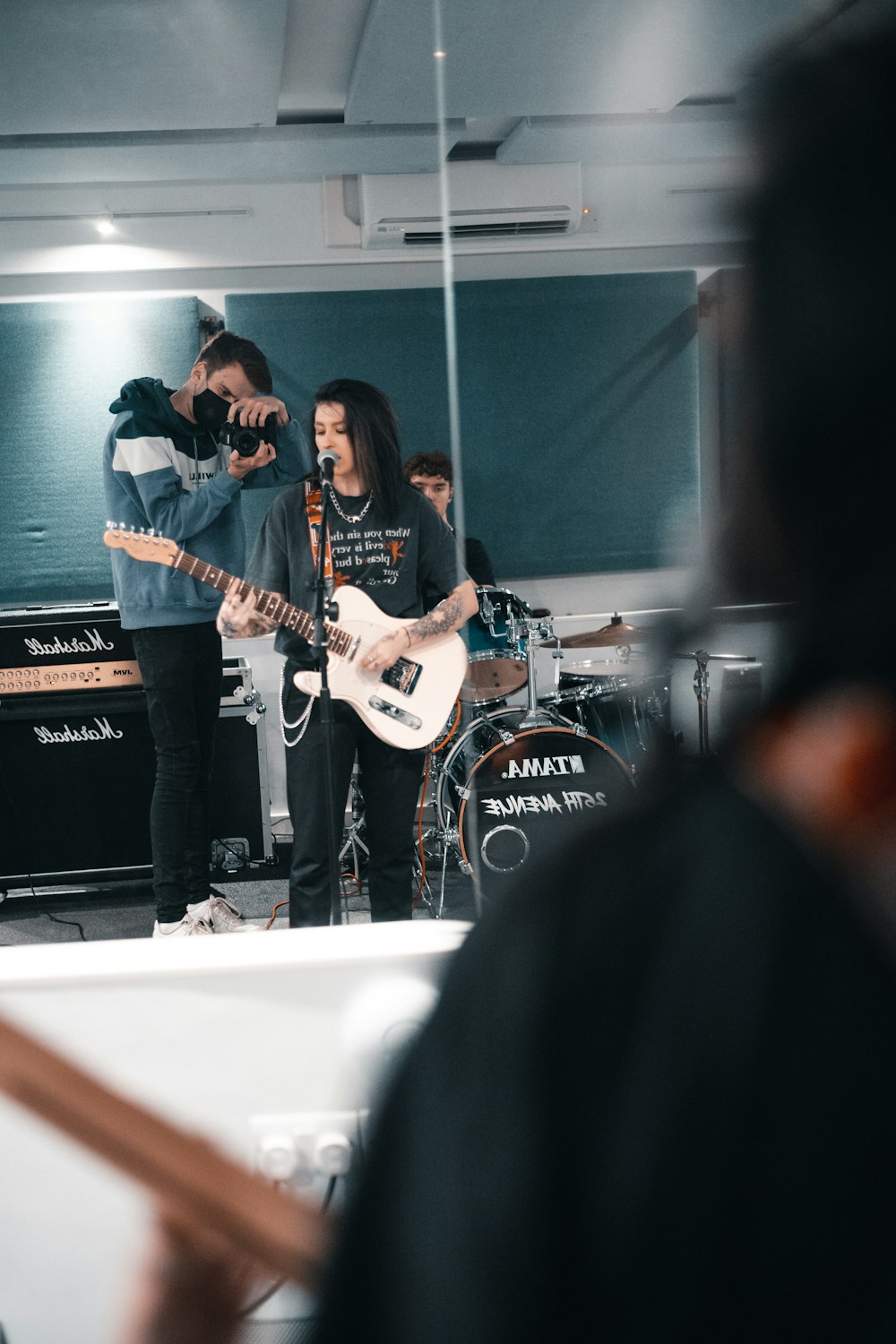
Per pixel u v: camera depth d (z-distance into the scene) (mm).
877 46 263
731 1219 260
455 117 3865
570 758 3365
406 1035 864
